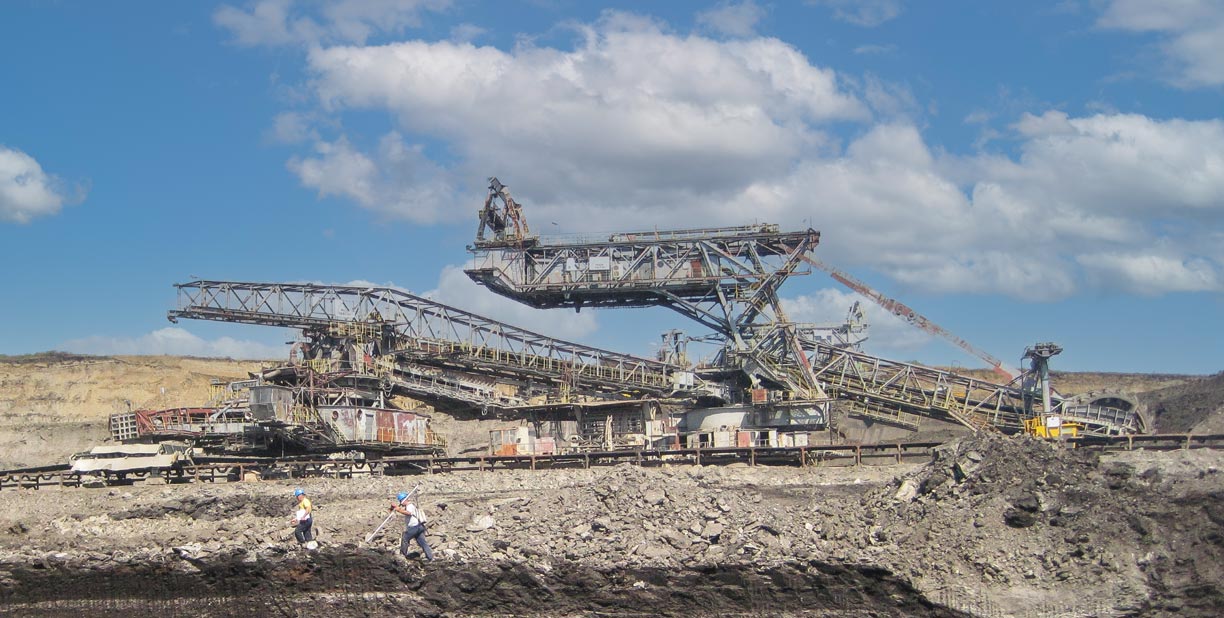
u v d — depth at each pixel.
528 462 67.94
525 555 47.66
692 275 89.75
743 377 91.19
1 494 62.12
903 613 43.41
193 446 72.56
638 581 46.19
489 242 90.38
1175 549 42.59
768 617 45.00
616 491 50.19
